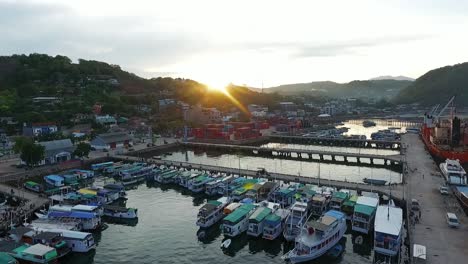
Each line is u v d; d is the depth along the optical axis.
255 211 72.19
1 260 52.19
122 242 67.69
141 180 112.69
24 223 70.44
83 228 71.50
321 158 155.12
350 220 74.06
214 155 165.00
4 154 141.75
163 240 68.56
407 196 81.38
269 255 62.78
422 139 187.62
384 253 57.81
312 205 78.50
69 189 98.50
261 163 145.75
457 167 103.38
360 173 126.50
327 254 61.06
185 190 103.50
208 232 72.75
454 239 59.22
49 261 55.97
